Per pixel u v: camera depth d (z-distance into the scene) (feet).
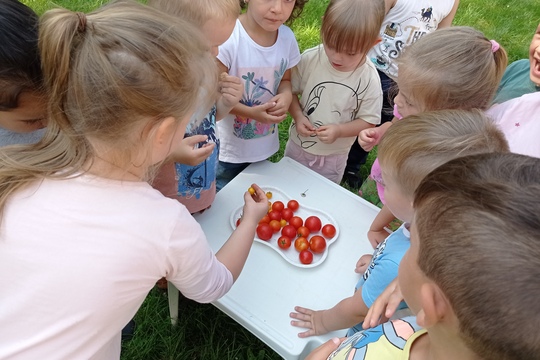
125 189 3.20
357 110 7.48
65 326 3.10
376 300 3.96
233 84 5.98
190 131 5.36
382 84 8.98
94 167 3.13
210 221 6.12
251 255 5.78
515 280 1.66
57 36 2.75
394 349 2.78
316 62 7.13
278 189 6.65
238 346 6.78
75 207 3.08
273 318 5.16
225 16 5.21
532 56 5.24
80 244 3.05
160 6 5.22
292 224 6.15
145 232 3.16
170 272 3.47
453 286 1.83
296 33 12.38
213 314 7.03
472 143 3.73
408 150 3.82
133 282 3.20
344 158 8.23
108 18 2.93
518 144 4.79
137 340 6.61
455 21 14.06
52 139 3.21
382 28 8.56
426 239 2.01
